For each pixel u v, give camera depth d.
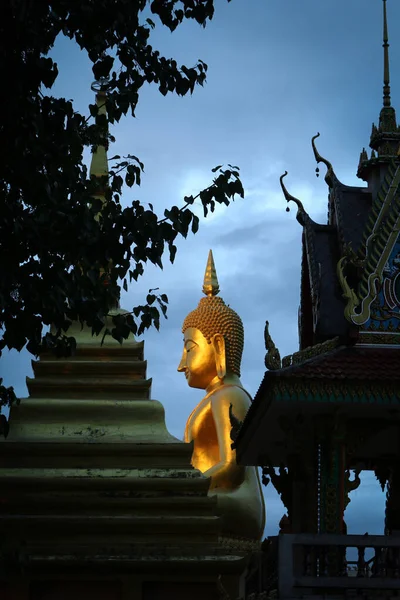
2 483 25.41
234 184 20.03
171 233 19.83
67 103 19.61
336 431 21.97
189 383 32.19
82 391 27.33
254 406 23.34
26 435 26.44
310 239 24.38
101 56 20.62
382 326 22.52
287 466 24.52
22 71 19.00
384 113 25.42
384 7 26.53
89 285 19.72
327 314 23.17
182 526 25.17
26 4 18.48
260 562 22.00
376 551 19.80
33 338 19.52
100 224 20.30
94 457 26.00
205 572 24.50
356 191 24.89
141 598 24.36
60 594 24.38
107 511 25.36
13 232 19.12
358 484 22.25
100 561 24.27
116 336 20.06
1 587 24.34
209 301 32.66
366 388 21.52
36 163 19.28
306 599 19.47
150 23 20.67
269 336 22.39
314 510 22.33
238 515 28.94
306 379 21.44
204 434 30.75
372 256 22.86
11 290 19.30
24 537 24.86
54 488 25.50
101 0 19.66
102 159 30.06
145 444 26.02
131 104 20.78
